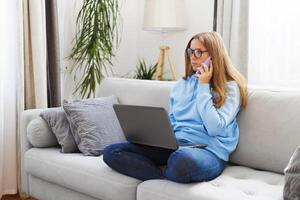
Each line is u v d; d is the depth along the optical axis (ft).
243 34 9.06
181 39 11.40
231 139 6.50
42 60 9.33
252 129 6.49
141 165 5.90
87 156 7.20
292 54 8.87
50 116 7.78
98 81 10.16
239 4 9.07
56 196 7.39
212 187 5.33
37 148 7.82
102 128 7.52
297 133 5.98
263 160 6.31
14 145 9.26
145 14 10.57
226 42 9.40
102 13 10.16
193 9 10.98
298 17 8.72
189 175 5.39
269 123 6.32
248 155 6.48
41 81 9.32
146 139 6.17
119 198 5.94
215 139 6.37
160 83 8.19
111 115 7.90
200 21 10.82
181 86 7.19
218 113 6.31
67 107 7.65
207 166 5.60
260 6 9.24
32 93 9.44
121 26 12.07
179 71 11.52
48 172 7.21
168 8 10.17
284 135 6.10
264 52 9.29
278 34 9.02
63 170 6.88
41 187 7.74
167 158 6.35
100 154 7.28
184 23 10.54
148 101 8.15
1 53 8.87
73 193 7.01
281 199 4.90
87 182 6.44
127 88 8.70
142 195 5.58
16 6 9.07
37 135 7.71
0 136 8.89
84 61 10.84
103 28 10.22
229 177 5.92
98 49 10.22
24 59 9.23
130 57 12.50
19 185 9.18
